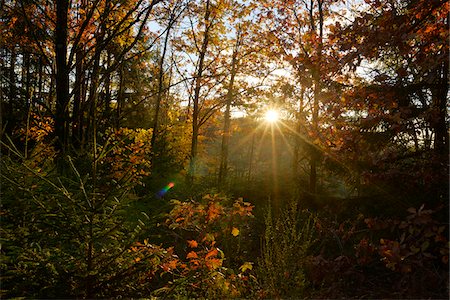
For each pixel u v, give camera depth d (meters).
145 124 23.06
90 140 5.42
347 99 5.32
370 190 5.40
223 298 4.51
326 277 4.48
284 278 4.47
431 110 4.38
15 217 3.88
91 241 3.72
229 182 13.24
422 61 4.62
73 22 11.92
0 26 10.71
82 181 4.02
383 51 5.21
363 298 4.21
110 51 15.70
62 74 8.99
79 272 3.71
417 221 3.79
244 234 7.65
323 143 5.97
